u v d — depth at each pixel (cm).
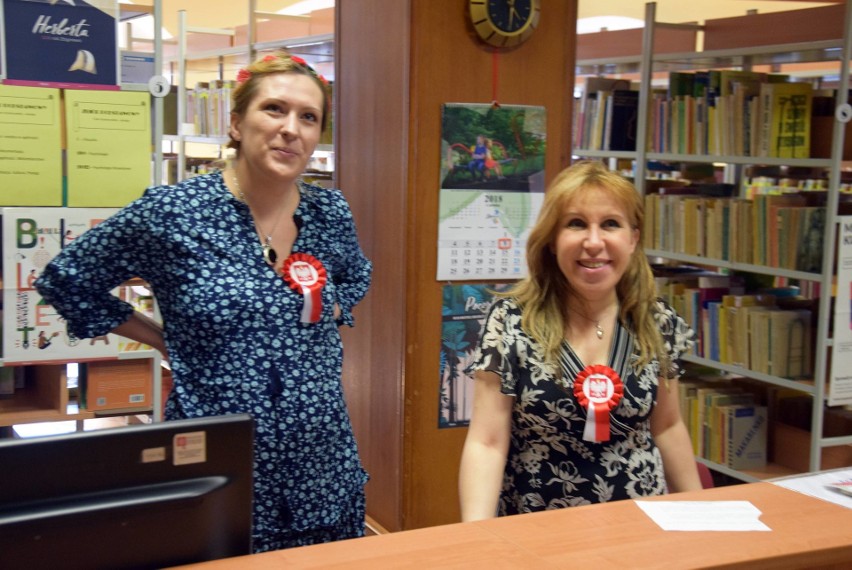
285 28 748
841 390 411
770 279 501
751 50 445
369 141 382
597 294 201
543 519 167
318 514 206
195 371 197
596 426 196
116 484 126
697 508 175
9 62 293
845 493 190
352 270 230
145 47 1141
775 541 158
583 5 1019
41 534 121
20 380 348
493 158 363
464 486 201
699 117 477
